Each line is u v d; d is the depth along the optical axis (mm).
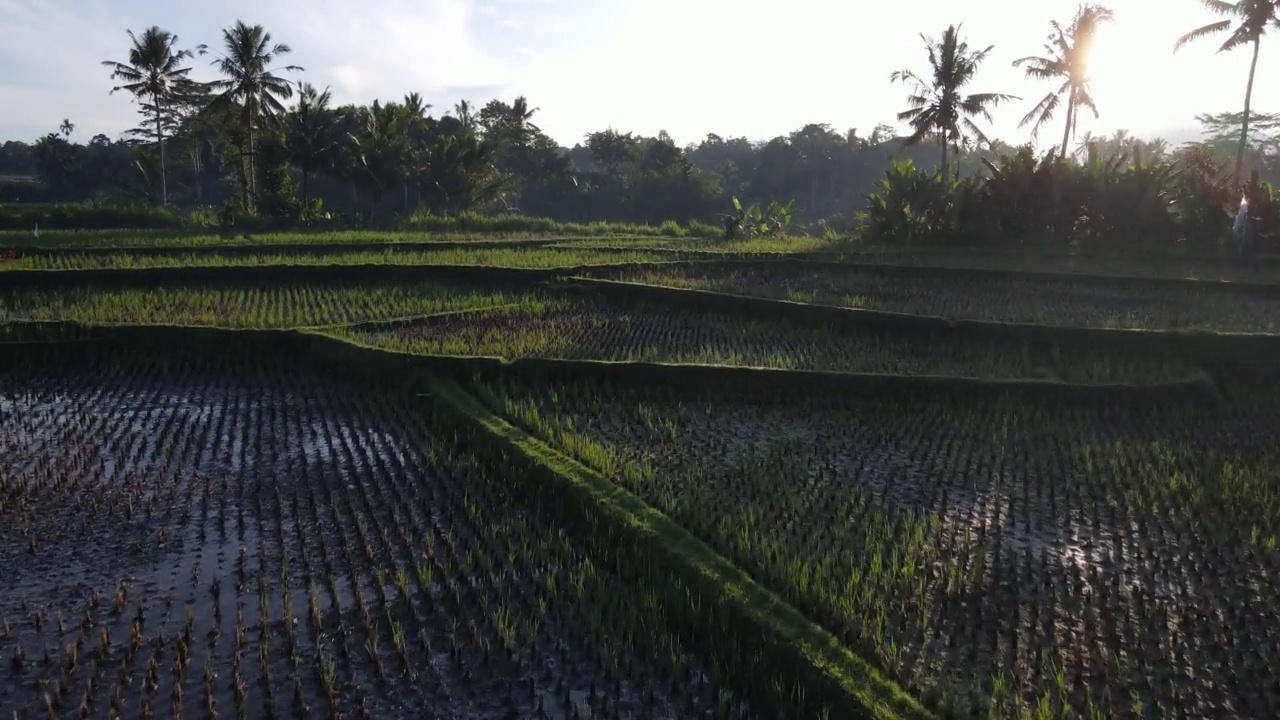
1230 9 31172
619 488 9633
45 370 16391
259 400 14516
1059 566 8477
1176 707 6273
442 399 13508
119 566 8578
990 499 10195
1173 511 9922
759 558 8016
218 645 7156
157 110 46094
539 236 38469
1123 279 23484
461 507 9945
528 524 9453
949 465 11328
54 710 6320
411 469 11188
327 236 33906
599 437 12156
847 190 78688
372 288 22906
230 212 40562
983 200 32000
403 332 17781
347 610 7691
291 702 6395
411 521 9547
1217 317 19062
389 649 7109
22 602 7875
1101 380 14945
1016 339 17344
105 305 19953
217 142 60281
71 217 39000
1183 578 8305
